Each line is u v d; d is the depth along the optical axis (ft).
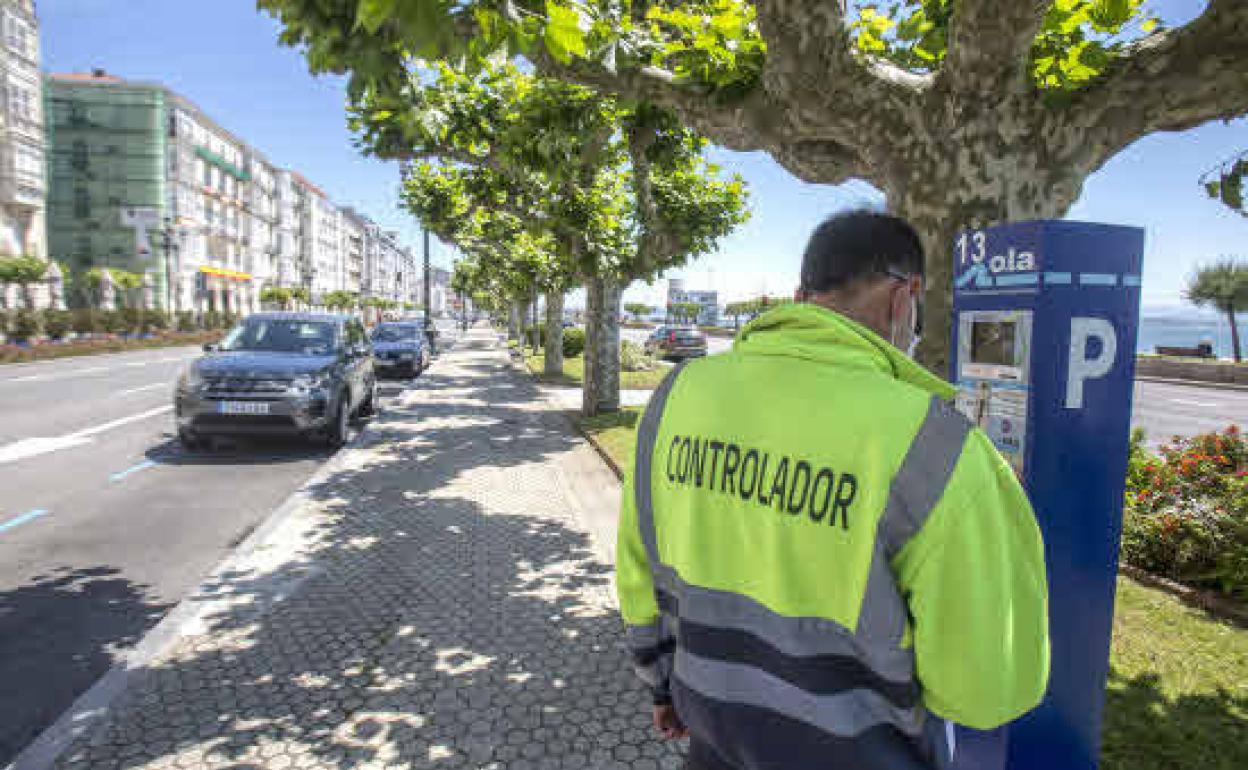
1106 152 9.10
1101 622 6.66
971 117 8.88
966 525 3.10
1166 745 8.71
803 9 9.70
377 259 504.02
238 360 27.20
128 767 8.41
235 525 18.47
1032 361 6.31
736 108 13.38
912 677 3.31
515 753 8.86
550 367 64.85
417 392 50.78
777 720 3.43
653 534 4.12
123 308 121.49
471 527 18.37
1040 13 7.91
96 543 16.79
